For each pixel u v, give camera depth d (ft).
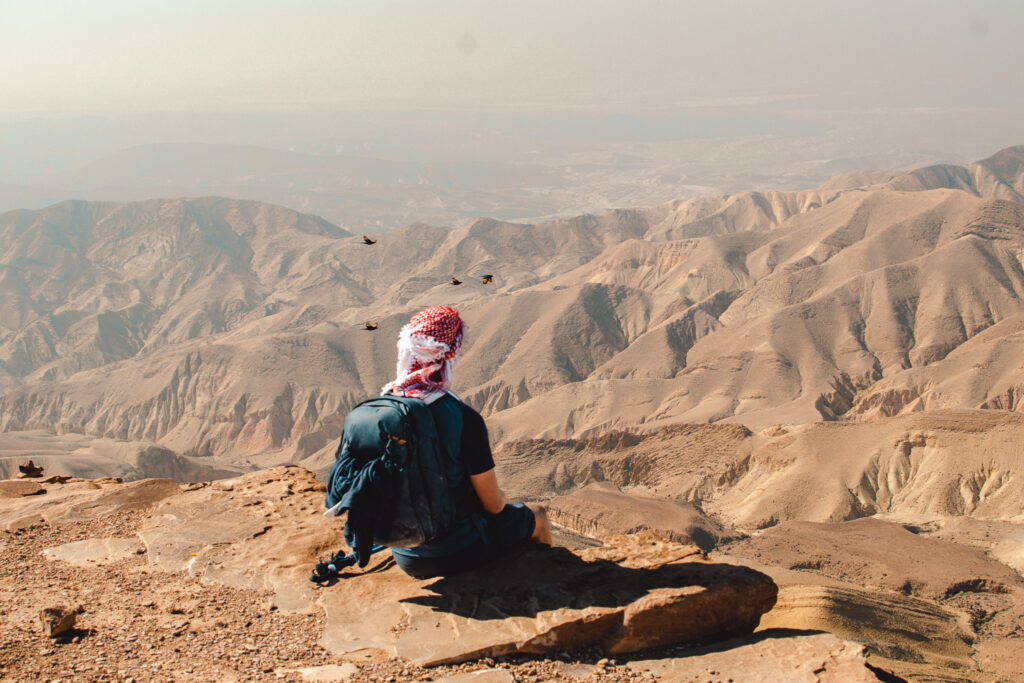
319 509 27.96
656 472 538.06
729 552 378.32
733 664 18.29
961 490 437.17
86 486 33.40
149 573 23.76
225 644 19.45
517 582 20.94
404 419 19.62
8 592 22.74
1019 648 233.55
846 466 476.13
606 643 19.22
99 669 18.17
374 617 20.44
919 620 243.81
